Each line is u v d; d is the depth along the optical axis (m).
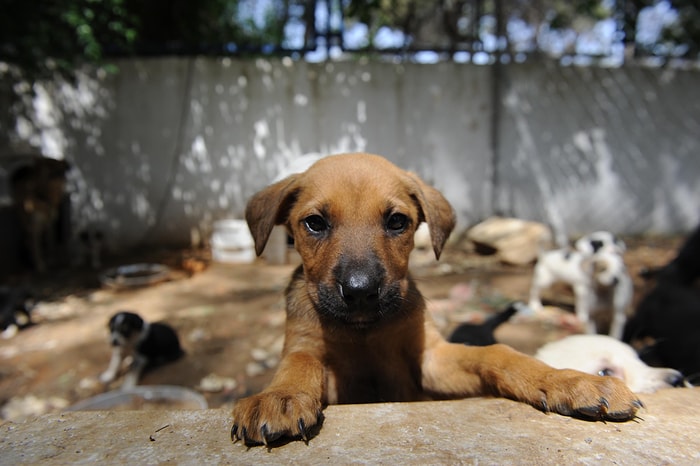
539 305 0.77
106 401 0.51
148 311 0.83
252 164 1.26
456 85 1.27
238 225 1.15
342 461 0.19
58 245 1.21
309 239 0.29
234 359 0.65
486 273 1.00
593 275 0.65
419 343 0.31
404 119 1.28
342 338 0.30
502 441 0.20
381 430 0.21
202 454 0.19
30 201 1.07
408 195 0.32
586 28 1.68
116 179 1.25
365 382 0.32
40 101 1.20
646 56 1.34
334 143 1.27
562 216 1.32
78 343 0.72
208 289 0.95
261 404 0.21
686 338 0.51
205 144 1.26
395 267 0.28
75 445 0.20
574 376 0.22
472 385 0.29
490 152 1.29
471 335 0.46
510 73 1.27
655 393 0.25
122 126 1.24
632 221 1.33
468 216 1.31
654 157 1.32
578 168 1.31
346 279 0.26
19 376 0.63
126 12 1.12
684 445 0.19
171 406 0.51
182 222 1.28
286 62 1.25
